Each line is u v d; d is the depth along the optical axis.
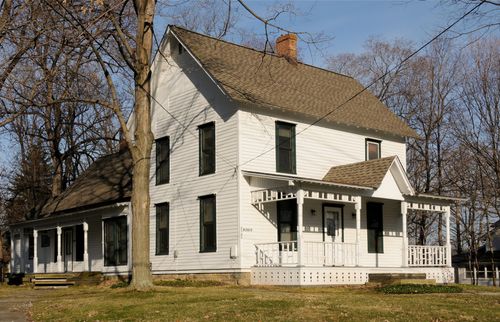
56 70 24.05
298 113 27.30
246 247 25.27
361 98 33.09
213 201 26.70
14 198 52.16
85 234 32.94
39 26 24.27
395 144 32.09
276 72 30.34
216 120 26.95
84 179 39.19
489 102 39.22
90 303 17.95
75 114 47.50
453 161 43.06
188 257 27.52
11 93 25.95
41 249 39.88
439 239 44.88
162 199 29.27
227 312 14.88
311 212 27.20
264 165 26.36
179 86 29.06
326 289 22.88
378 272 26.16
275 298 17.38
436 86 44.91
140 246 21.12
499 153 38.81
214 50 28.91
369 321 13.50
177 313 15.05
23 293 25.05
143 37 21.59
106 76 22.30
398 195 27.09
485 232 47.50
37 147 49.62
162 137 29.66
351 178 27.12
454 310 15.07
